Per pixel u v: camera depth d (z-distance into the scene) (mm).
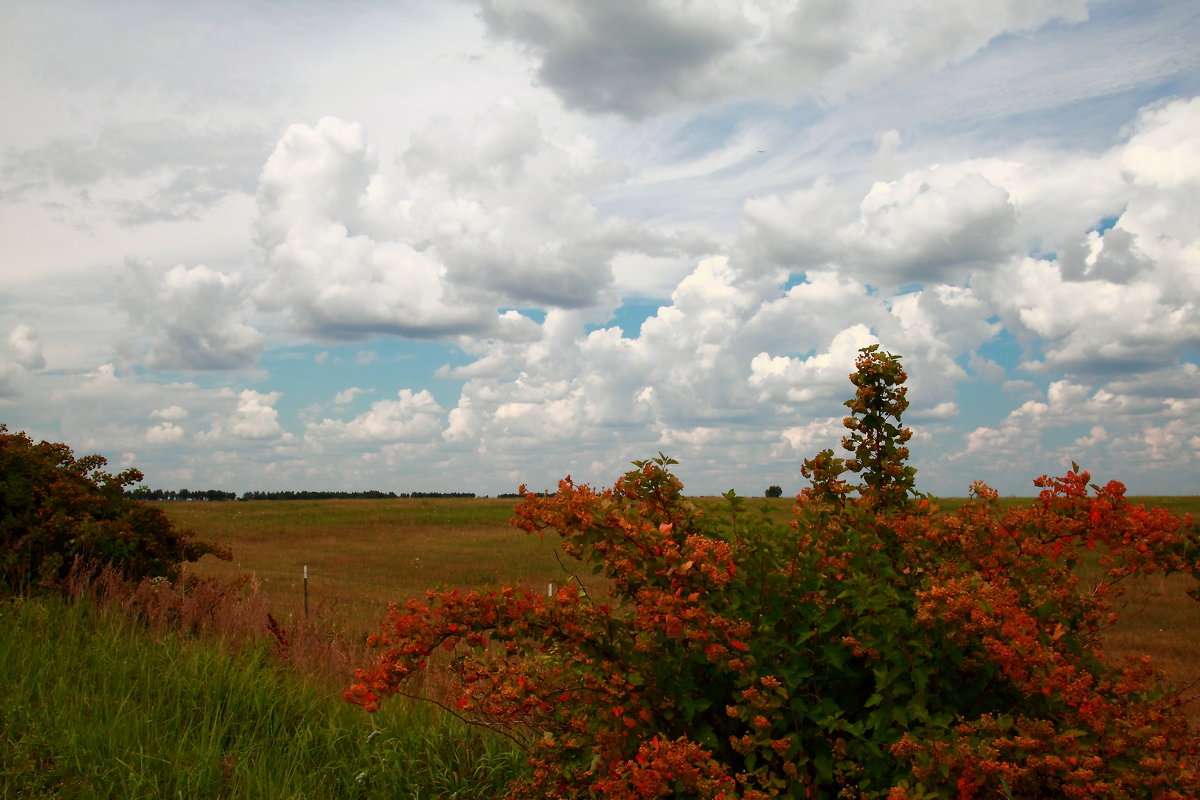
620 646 3766
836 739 3365
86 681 6223
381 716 5961
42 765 4855
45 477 9547
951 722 3295
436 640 3746
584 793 4148
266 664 7160
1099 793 2898
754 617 3607
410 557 28688
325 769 5348
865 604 3295
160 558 10055
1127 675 3324
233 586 9828
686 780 3131
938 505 4090
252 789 4852
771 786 3219
